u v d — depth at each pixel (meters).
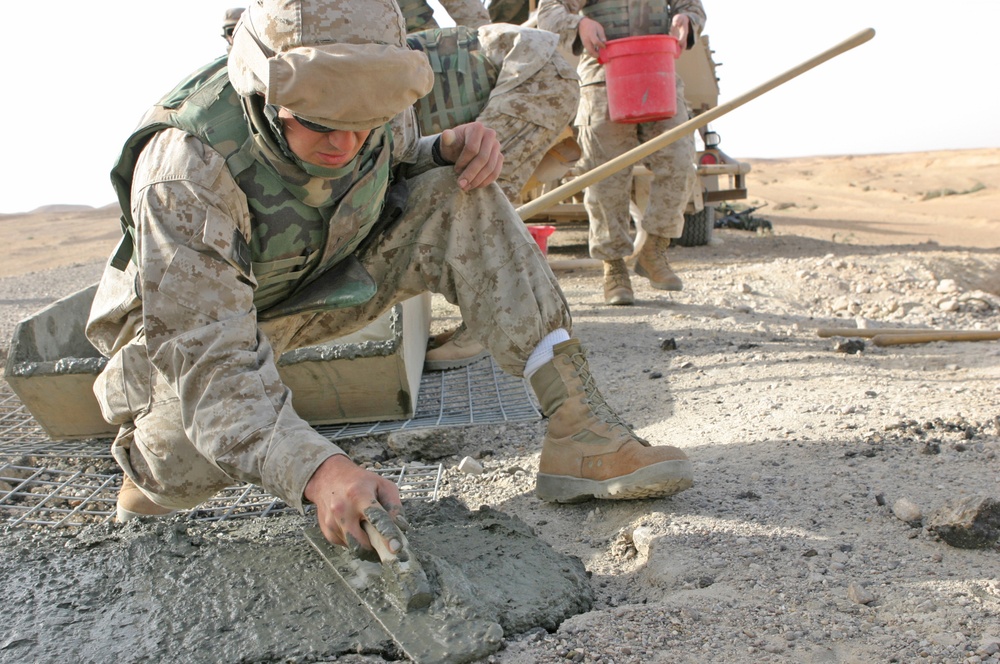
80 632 1.86
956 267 7.39
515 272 2.42
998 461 2.61
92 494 3.05
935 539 2.15
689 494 2.54
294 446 1.80
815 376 3.87
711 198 9.18
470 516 2.39
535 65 3.18
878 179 37.25
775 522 2.30
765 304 5.87
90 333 2.36
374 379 3.33
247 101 1.93
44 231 28.33
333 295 2.29
